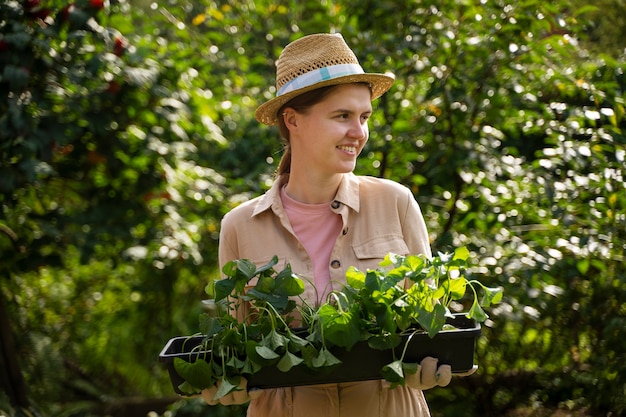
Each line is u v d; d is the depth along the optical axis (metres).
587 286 3.60
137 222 4.33
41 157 3.82
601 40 4.50
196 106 4.36
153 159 4.28
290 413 1.96
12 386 4.43
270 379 1.79
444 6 3.78
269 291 1.81
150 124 4.28
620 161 3.23
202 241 4.64
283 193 2.07
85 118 3.98
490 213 3.61
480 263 3.36
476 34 3.69
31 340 4.93
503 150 3.76
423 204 3.87
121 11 4.28
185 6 5.12
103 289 5.50
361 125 1.93
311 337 1.76
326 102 1.91
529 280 3.33
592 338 3.69
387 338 1.74
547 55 3.60
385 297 1.74
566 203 3.34
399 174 3.87
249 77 4.43
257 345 1.73
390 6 4.01
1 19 3.79
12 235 4.08
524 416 3.92
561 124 3.54
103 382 5.41
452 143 3.66
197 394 1.82
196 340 1.91
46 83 3.92
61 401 5.19
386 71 3.90
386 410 1.94
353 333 1.72
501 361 3.92
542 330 3.80
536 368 3.91
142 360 5.43
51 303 5.32
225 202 4.35
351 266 1.90
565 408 3.84
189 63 4.34
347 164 1.94
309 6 4.32
